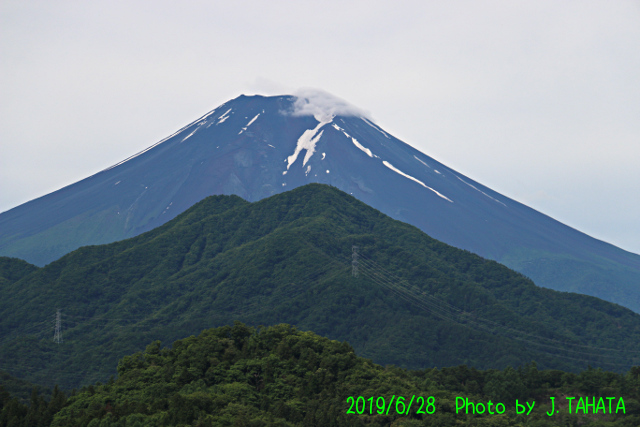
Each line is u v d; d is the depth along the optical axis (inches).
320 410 3799.2
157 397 3878.0
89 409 3727.9
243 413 3681.1
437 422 3747.5
